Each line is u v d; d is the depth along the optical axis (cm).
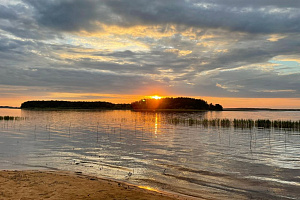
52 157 1944
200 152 2278
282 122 4969
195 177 1439
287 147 2612
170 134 3812
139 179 1371
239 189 1237
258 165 1766
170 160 1906
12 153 2092
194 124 5762
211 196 1123
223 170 1616
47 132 3912
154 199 983
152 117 9231
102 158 1942
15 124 5506
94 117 8931
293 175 1507
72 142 2820
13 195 966
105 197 977
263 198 1112
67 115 10462
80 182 1199
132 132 4050
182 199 1027
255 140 3147
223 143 2875
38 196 962
